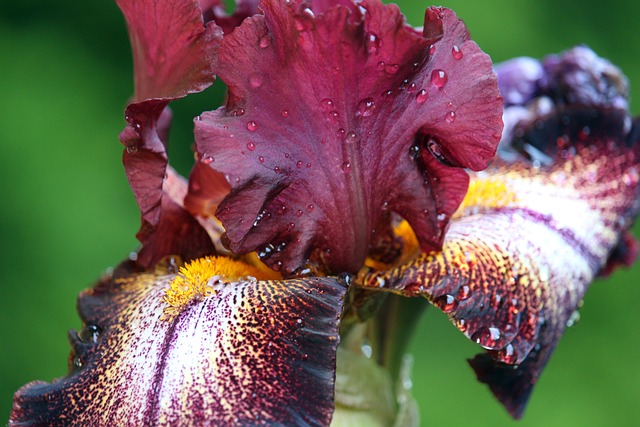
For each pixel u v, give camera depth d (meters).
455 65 0.35
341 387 0.38
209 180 0.37
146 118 0.36
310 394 0.34
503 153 0.41
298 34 0.34
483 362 0.37
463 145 0.36
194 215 0.38
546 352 0.37
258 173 0.35
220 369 0.34
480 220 0.38
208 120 0.35
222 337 0.34
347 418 0.39
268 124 0.35
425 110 0.35
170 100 0.35
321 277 0.35
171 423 0.34
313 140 0.35
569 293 0.38
